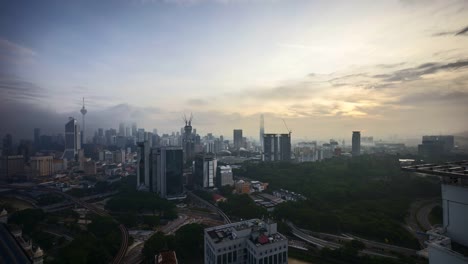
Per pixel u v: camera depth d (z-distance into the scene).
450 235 56.97
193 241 198.50
